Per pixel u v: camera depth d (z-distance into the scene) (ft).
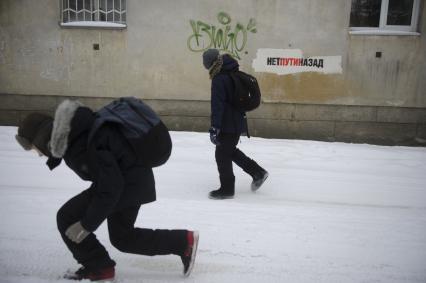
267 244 11.17
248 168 14.66
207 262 10.10
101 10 23.08
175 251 8.79
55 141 7.06
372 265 10.28
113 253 10.31
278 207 13.87
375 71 22.22
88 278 8.76
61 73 23.30
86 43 22.91
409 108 22.47
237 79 13.25
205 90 23.03
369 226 12.65
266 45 22.30
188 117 23.36
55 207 13.23
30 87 23.52
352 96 22.54
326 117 22.82
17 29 22.89
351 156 20.52
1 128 23.30
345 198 15.06
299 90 22.63
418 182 17.13
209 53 13.34
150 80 23.12
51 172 16.78
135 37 22.70
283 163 19.02
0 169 16.94
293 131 23.11
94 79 23.29
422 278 9.74
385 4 22.35
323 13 21.81
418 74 22.12
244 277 9.50
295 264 10.18
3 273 9.29
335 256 10.68
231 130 13.50
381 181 17.11
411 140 22.77
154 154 7.85
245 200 14.39
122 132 7.64
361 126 22.81
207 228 11.97
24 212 12.76
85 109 7.50
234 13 22.11
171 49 22.71
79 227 7.35
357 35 21.91
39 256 10.11
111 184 7.18
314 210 13.75
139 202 7.98
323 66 22.30
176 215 12.80
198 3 22.16
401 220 13.21
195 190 15.23
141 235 8.52
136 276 9.30
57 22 22.74
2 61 23.27
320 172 17.95
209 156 19.58
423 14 21.54
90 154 7.27
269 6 21.90
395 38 21.81
